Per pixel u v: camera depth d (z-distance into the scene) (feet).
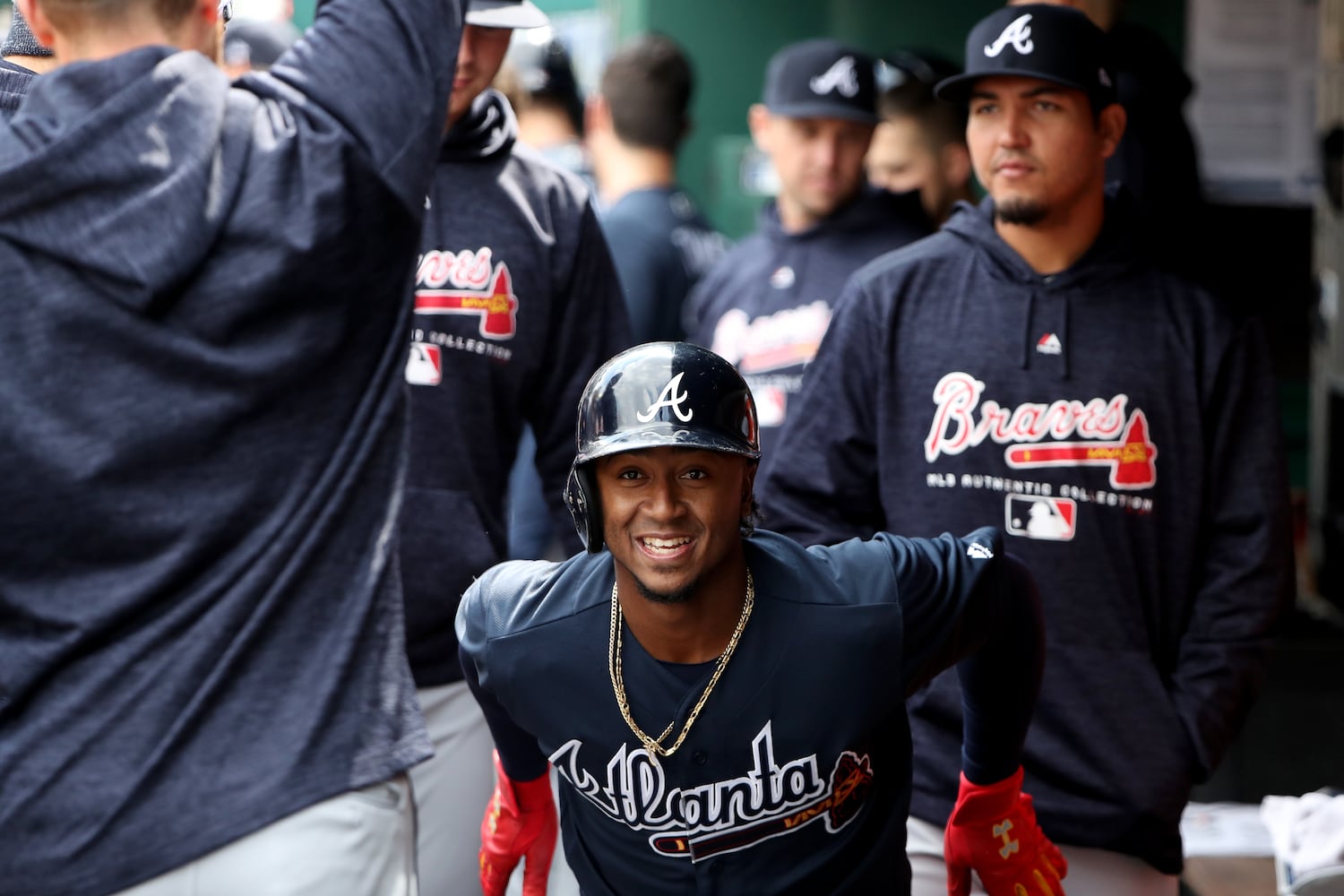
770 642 23.45
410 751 24.03
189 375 22.24
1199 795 59.00
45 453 21.66
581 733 24.17
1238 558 33.76
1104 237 34.06
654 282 56.13
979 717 28.09
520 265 36.78
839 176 52.19
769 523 35.96
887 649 23.90
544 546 58.18
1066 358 33.71
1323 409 84.02
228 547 22.66
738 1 75.72
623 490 22.26
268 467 22.85
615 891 25.98
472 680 25.80
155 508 22.08
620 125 59.62
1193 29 82.23
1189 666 33.73
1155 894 34.32
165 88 22.43
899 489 34.91
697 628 23.09
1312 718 67.26
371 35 24.34
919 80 57.88
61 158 21.57
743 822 24.39
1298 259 85.92
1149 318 33.86
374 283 24.00
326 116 23.62
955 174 58.13
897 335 34.91
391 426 24.56
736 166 76.33
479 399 36.40
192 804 22.07
